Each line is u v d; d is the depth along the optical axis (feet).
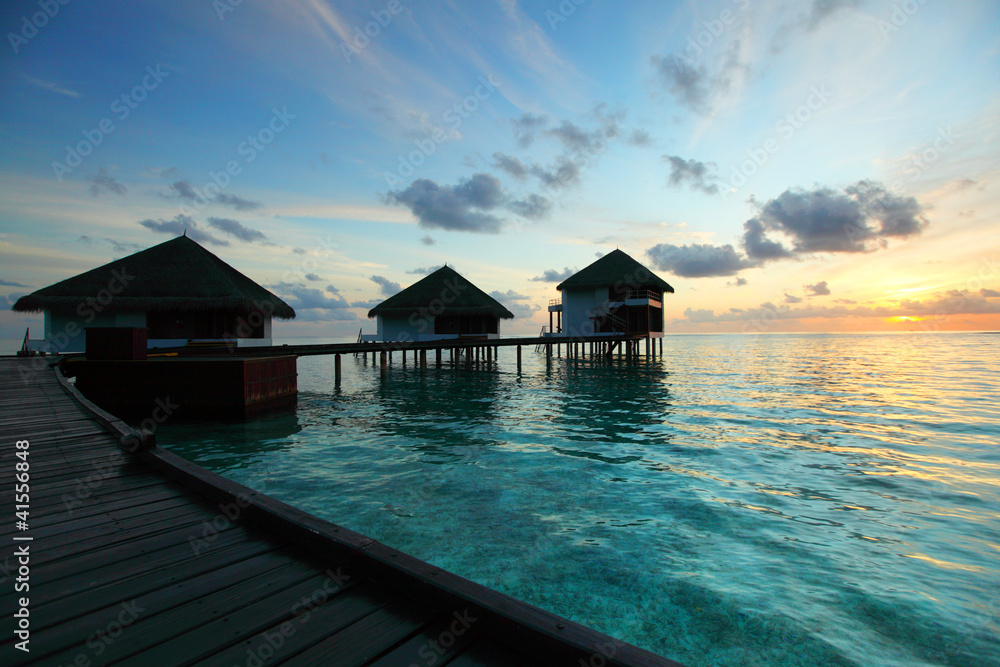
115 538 10.48
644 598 13.12
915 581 14.05
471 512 19.27
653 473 24.59
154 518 11.73
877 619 12.21
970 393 59.82
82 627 7.14
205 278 67.56
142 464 16.72
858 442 31.96
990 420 40.57
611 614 12.41
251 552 9.75
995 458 27.96
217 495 12.76
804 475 24.40
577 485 22.66
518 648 6.46
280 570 8.96
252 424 38.24
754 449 29.78
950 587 13.71
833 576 14.30
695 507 19.84
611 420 40.24
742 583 13.91
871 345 294.46
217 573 8.84
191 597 7.98
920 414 43.73
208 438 33.24
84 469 16.06
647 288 106.11
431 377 83.41
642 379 77.71
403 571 7.99
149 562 9.30
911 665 10.59
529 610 6.76
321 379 83.56
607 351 107.34
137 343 41.24
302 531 10.00
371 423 38.96
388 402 51.90
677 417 41.78
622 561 15.19
